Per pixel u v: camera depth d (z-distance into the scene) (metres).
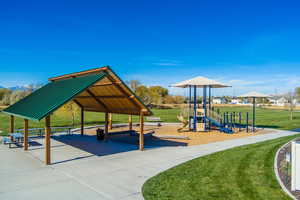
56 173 8.64
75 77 13.32
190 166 9.58
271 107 75.31
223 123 24.50
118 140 16.11
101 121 28.34
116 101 13.16
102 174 8.56
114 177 8.24
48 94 12.25
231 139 17.06
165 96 80.00
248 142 15.64
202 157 11.12
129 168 9.35
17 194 6.69
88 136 17.53
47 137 9.77
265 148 13.05
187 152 12.35
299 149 6.85
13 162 10.09
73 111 22.72
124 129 22.67
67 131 19.27
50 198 6.44
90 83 9.95
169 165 9.80
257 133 20.64
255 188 7.09
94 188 7.20
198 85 19.88
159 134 19.47
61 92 10.94
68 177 8.20
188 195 6.60
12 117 14.43
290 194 6.63
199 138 17.55
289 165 9.46
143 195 6.66
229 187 7.18
